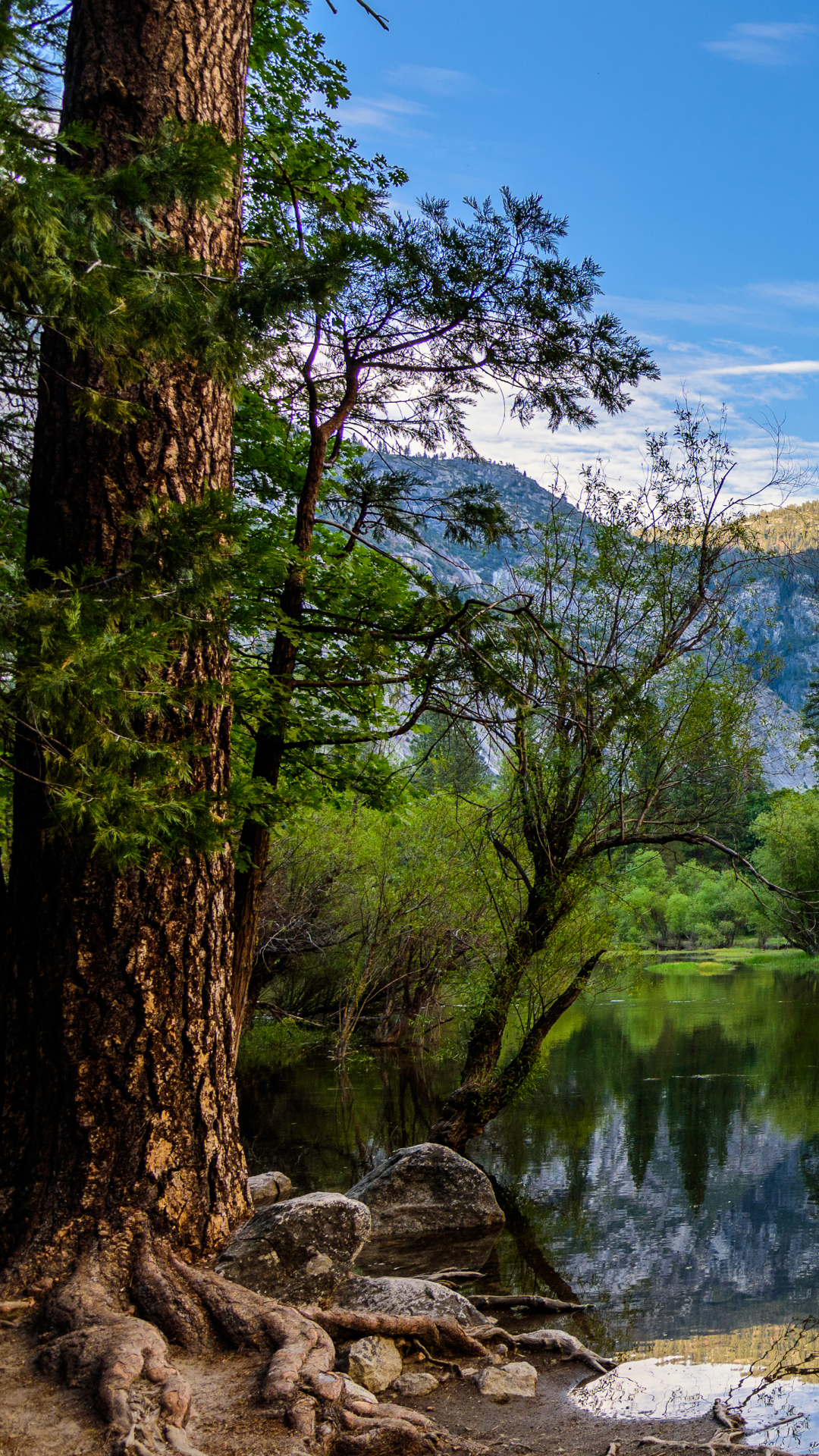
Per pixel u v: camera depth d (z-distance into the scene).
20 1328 4.16
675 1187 9.15
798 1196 8.77
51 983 4.81
